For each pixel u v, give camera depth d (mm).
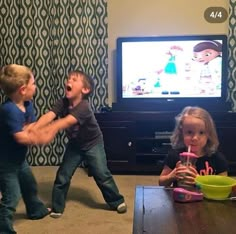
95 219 2434
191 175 1308
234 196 1266
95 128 2551
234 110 3768
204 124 1536
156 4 3900
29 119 2275
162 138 3590
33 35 3803
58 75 3857
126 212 2557
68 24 3805
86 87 2486
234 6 3709
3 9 3795
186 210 1150
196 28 3898
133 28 3939
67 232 2225
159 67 3674
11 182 2107
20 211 2580
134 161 3555
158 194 1304
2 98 3730
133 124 3508
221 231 996
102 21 3822
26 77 2154
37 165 3914
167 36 3688
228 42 3738
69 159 2564
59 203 2521
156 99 3707
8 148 2092
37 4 3775
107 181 2561
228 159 3479
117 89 3740
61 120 2361
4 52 3842
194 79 3656
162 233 989
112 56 3977
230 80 3766
